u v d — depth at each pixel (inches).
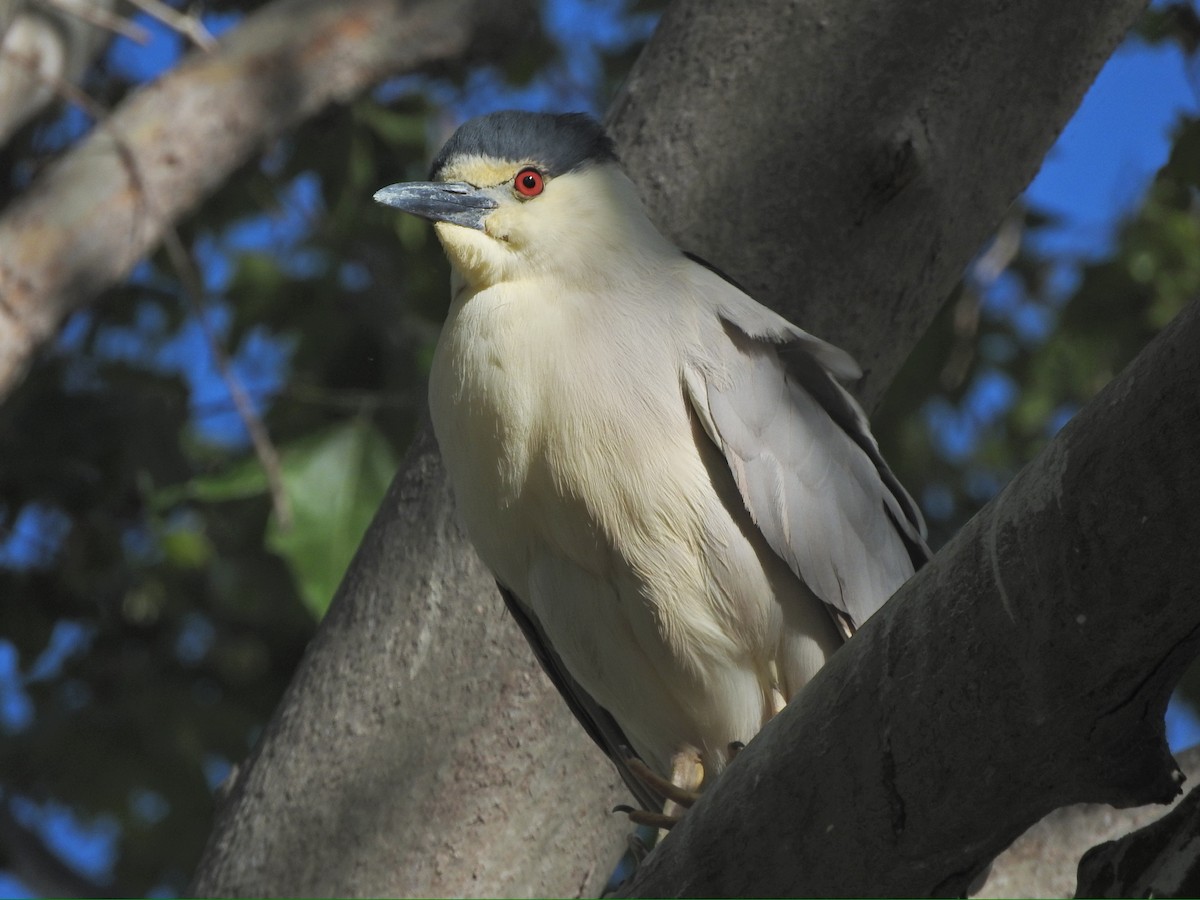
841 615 279.3
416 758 266.4
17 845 537.6
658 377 263.9
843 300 280.1
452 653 270.2
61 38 418.6
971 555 163.8
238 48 416.5
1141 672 155.9
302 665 279.4
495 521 268.8
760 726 278.5
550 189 286.7
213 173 409.1
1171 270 459.5
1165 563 147.8
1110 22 286.0
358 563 282.2
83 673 504.4
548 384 264.1
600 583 270.5
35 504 455.2
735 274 279.3
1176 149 334.3
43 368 473.7
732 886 186.2
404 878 263.0
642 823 258.8
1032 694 160.4
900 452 499.8
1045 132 287.6
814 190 277.7
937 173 275.7
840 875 181.6
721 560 263.7
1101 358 473.7
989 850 177.2
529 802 269.1
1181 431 143.4
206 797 510.9
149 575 480.7
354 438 383.2
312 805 265.1
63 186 394.6
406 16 428.1
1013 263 509.0
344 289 502.3
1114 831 273.3
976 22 276.5
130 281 508.4
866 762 173.6
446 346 277.1
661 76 290.7
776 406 275.0
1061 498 152.7
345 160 477.4
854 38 278.4
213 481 378.3
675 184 282.8
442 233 287.0
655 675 276.1
